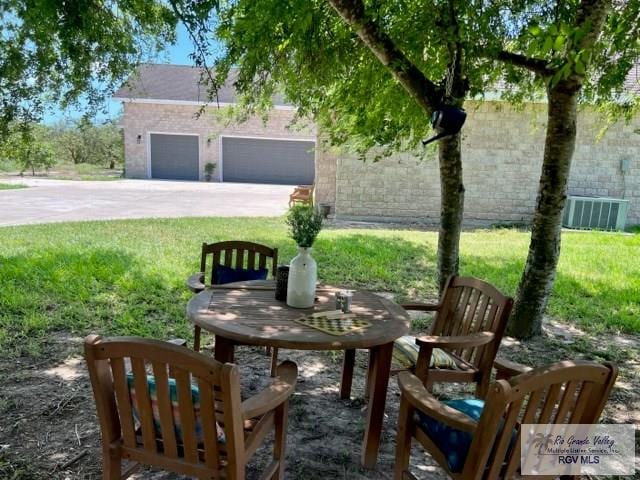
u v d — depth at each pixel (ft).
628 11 11.58
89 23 13.08
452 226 14.57
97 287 17.10
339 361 12.30
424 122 17.57
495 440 5.30
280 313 8.45
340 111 19.33
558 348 13.71
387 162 38.40
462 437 6.12
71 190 56.39
